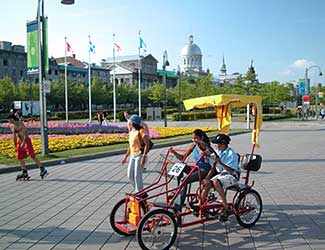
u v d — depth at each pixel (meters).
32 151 12.67
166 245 6.50
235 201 7.54
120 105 92.00
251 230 7.39
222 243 6.74
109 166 15.17
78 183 11.94
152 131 30.16
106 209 8.95
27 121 39.34
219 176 7.40
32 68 17.45
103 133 29.55
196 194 7.40
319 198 9.79
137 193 7.11
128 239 6.97
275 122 51.62
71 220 8.13
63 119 65.25
